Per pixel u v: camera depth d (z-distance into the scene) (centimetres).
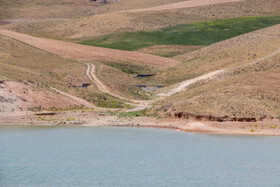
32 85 9950
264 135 6394
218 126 6900
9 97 8944
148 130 7019
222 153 5375
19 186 4147
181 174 4562
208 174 4522
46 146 5778
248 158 5134
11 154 5381
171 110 8006
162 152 5428
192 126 6962
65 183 4244
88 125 7600
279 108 7406
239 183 4262
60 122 7762
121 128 7275
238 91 8331
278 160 5031
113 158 5159
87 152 5494
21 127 7381
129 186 4172
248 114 7131
